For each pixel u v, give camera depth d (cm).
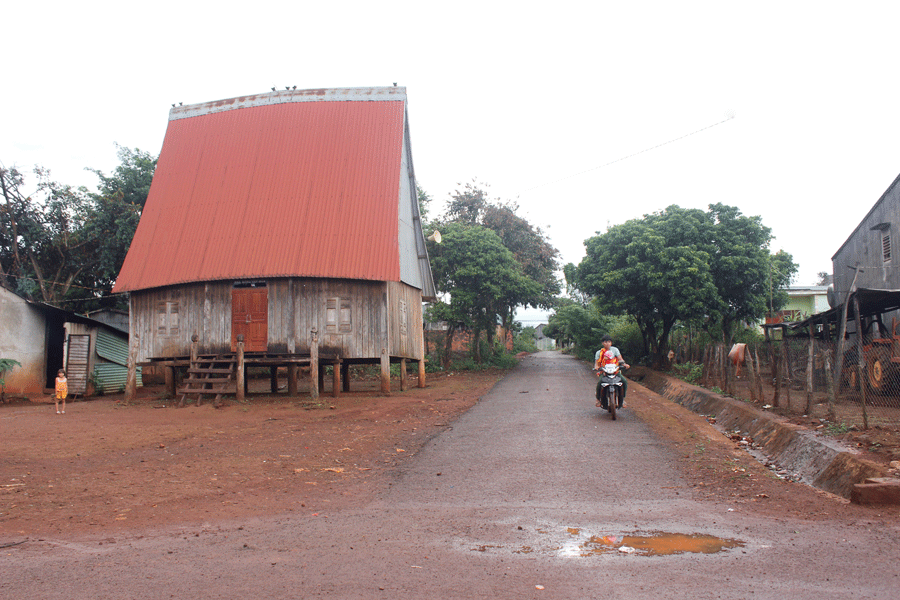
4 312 2205
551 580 445
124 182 3212
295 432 1257
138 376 2803
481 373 3073
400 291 2081
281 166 2036
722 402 1477
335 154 2033
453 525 604
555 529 587
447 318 3067
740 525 592
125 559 502
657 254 2716
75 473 873
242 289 1872
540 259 3962
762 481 784
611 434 1160
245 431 1277
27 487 782
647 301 2869
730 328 2961
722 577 448
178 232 1997
